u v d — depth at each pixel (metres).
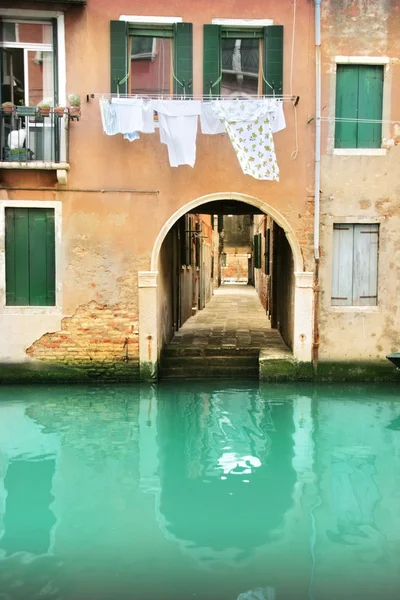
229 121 8.96
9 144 9.45
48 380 9.78
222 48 9.82
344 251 10.03
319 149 9.67
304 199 9.84
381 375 9.99
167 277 11.77
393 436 7.44
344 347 9.98
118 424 7.94
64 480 6.13
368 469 6.44
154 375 9.87
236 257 47.12
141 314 9.78
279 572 4.41
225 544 4.85
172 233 12.70
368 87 9.84
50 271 9.74
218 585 4.20
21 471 6.36
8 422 7.97
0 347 9.67
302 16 9.65
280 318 13.18
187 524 5.21
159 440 7.32
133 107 8.95
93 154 9.63
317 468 6.46
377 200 9.88
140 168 9.70
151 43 9.72
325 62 9.70
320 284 9.93
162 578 4.30
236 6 9.61
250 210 12.26
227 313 17.95
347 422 7.99
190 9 9.59
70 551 4.71
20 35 9.52
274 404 8.84
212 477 6.23
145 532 5.06
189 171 9.76
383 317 9.95
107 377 9.86
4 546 4.80
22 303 9.76
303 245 9.89
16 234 9.67
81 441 7.27
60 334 9.73
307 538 4.96
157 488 5.95
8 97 9.61
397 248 9.91
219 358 10.81
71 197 9.65
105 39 9.52
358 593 4.11
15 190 9.55
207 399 9.11
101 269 9.75
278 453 6.90
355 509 5.48
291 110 9.75
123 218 9.73
